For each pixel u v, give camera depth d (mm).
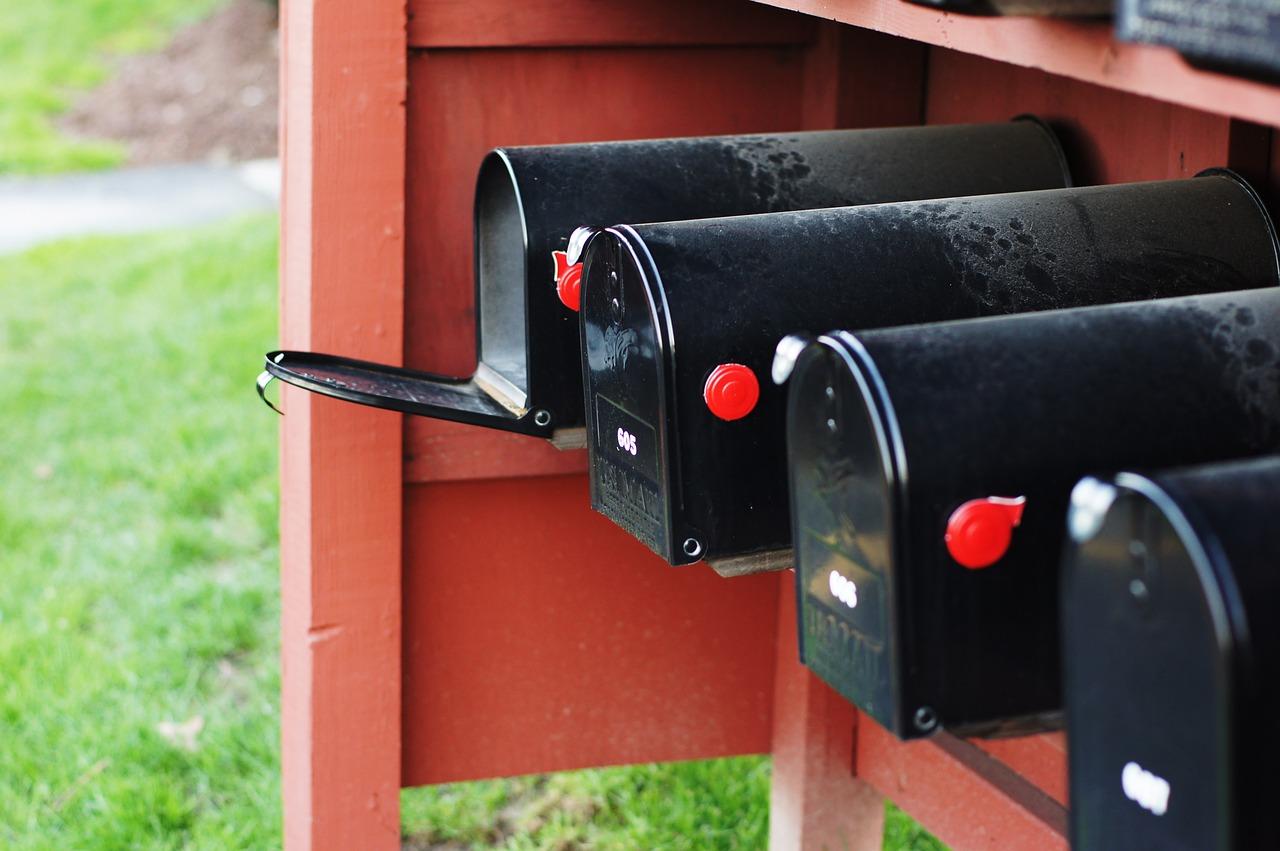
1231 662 823
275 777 2930
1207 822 852
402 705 2186
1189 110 1642
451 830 2840
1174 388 1120
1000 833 2008
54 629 3523
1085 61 1020
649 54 2078
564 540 2188
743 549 1431
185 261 6566
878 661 1099
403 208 1976
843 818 2375
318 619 2076
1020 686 1110
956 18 1162
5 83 10414
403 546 2127
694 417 1383
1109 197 1504
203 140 9406
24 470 4551
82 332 5750
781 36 2107
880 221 1448
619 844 2746
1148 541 869
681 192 1690
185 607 3662
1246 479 876
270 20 11016
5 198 8305
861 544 1100
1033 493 1079
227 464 4410
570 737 2271
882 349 1090
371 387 1691
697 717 2334
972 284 1420
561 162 1695
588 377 1530
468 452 2086
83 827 2793
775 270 1396
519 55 2023
